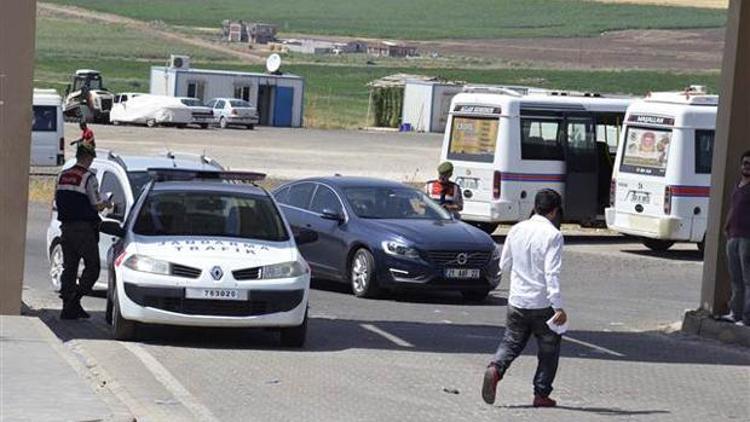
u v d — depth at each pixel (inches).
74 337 1637.6
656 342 1817.2
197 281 1549.0
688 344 1806.1
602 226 3432.6
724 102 1894.7
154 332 1685.5
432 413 1240.8
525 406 1289.4
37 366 1333.7
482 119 3316.9
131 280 1562.5
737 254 1808.6
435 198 2491.4
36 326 1588.3
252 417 1195.3
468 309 2127.2
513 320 1253.7
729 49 1889.8
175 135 7308.1
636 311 2196.1
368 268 2191.2
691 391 1432.1
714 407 1339.8
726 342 1827.0
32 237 2974.9
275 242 1648.6
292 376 1413.6
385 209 2292.1
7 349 1421.0
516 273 1253.1
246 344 1635.1
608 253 3206.2
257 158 5846.5
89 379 1323.8
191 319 1550.2
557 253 1234.0
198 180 1806.1
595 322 2028.8
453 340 1747.0
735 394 1427.2
